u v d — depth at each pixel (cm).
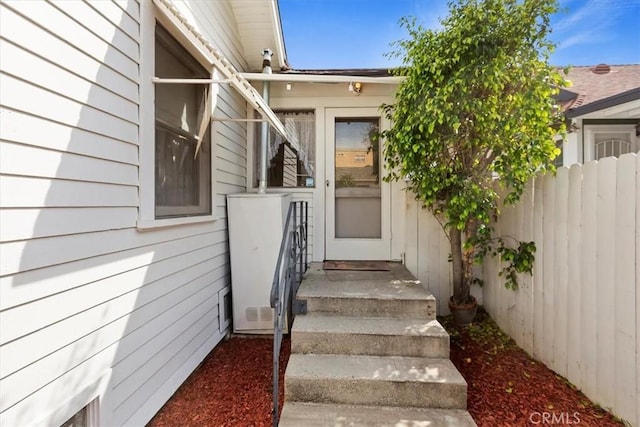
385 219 451
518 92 297
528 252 291
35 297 137
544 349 275
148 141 214
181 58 268
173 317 250
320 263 439
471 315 365
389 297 296
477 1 290
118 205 187
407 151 332
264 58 392
